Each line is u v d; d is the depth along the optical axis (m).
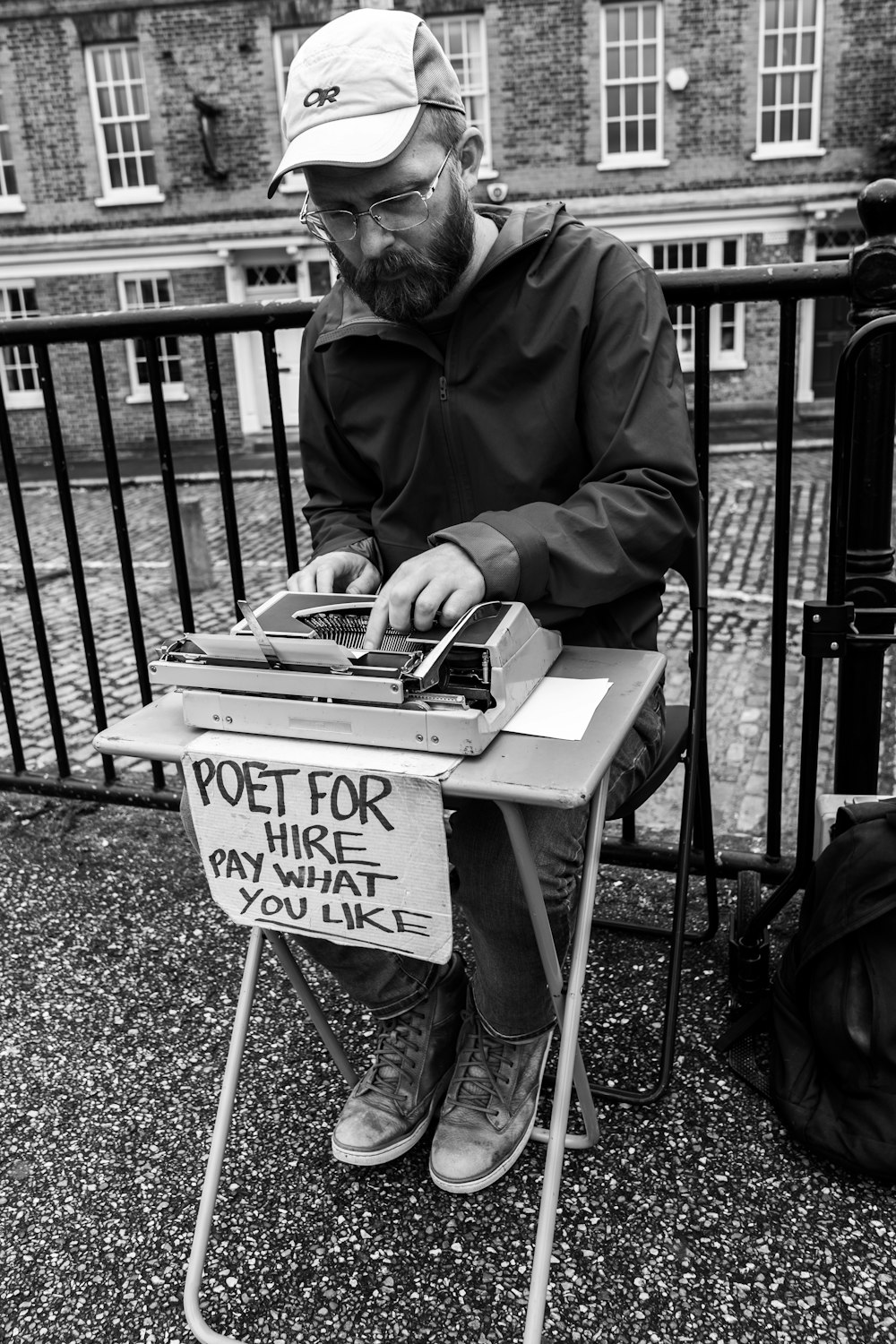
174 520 2.68
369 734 1.28
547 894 1.45
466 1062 1.67
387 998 1.68
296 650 1.29
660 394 1.57
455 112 1.51
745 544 9.25
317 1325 1.46
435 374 1.67
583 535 1.46
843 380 1.69
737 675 6.05
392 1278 1.51
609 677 1.45
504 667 1.29
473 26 15.95
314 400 1.88
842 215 16.36
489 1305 1.46
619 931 2.25
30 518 12.80
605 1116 1.77
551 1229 1.29
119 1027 2.09
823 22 15.58
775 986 1.79
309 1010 1.71
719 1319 1.42
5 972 2.27
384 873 1.28
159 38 16.17
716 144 16.14
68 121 16.72
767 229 16.53
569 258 1.59
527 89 15.99
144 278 17.53
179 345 17.42
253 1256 1.57
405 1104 1.67
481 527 1.44
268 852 1.35
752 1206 1.58
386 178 1.44
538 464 1.63
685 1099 1.79
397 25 1.45
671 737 1.83
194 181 16.78
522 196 16.52
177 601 8.29
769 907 1.91
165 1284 1.54
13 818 2.95
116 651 7.01
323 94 1.44
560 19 15.61
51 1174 1.75
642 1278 1.48
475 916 1.49
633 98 16.14
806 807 1.88
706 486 2.21
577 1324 1.42
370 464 1.83
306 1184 1.69
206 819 1.38
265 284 17.64
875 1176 1.57
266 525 11.47
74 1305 1.52
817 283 1.95
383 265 1.51
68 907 2.51
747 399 17.02
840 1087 1.62
